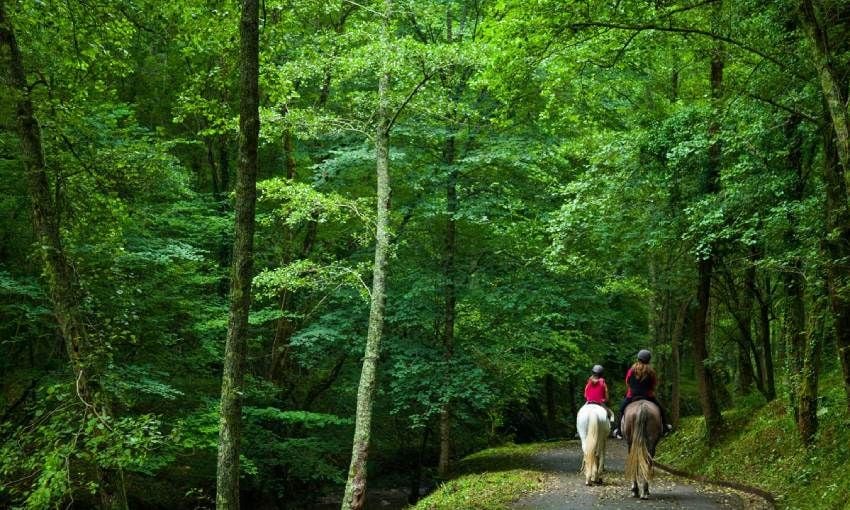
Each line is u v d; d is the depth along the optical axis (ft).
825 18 30.22
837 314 33.60
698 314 54.54
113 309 44.47
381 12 51.83
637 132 48.96
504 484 47.73
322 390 74.23
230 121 38.24
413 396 61.93
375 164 63.31
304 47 50.42
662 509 37.09
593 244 58.80
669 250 54.29
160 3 37.81
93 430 27.63
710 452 53.26
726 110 40.32
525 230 62.54
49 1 35.24
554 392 123.65
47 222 32.86
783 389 53.72
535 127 62.75
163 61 67.31
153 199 55.88
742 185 40.63
